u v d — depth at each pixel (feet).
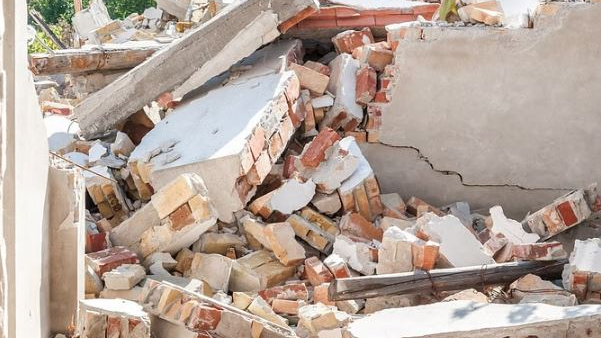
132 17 36.09
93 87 23.76
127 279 15.12
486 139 20.63
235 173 17.58
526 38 20.17
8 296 9.82
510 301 15.35
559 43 20.08
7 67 9.91
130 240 16.83
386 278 15.35
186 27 30.37
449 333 12.46
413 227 17.30
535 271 15.97
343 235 17.67
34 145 11.56
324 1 23.44
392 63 21.12
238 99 20.08
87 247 16.51
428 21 21.42
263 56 22.43
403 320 13.05
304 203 18.54
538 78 20.27
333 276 16.44
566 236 18.48
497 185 20.77
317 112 20.92
